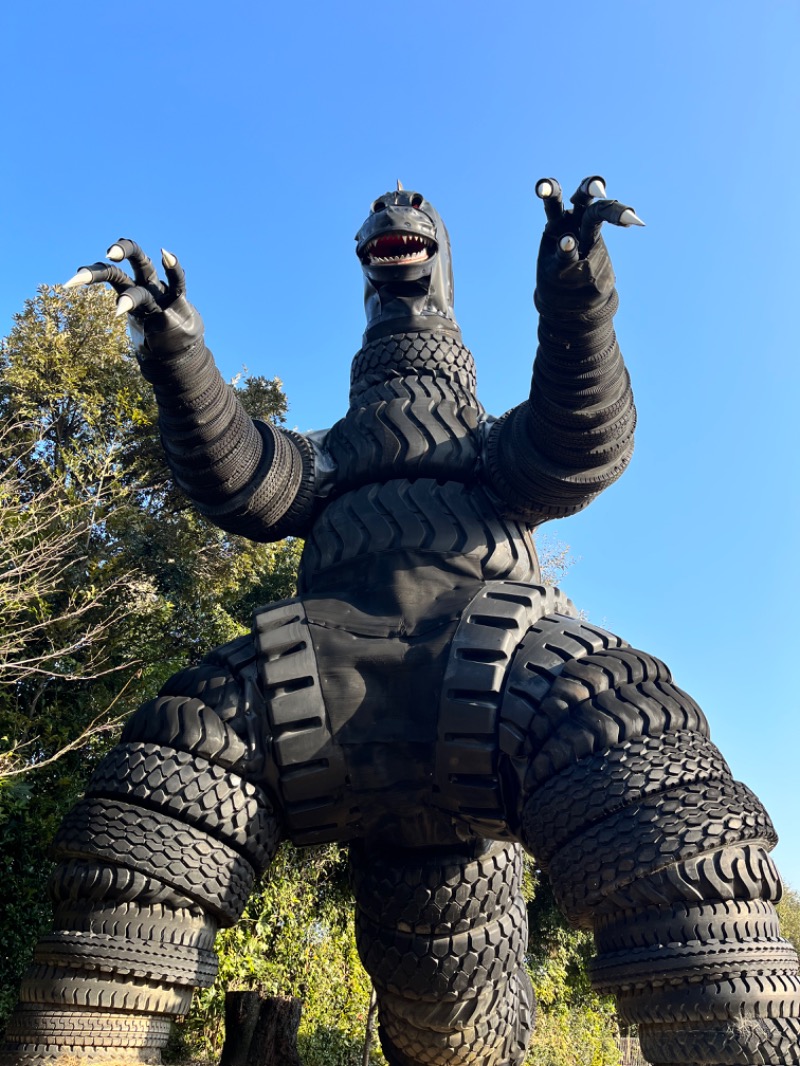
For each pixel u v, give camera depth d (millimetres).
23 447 11656
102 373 13352
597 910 3336
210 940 3713
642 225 3264
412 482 4480
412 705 3850
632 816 3309
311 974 11000
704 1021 3088
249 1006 4824
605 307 3750
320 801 3900
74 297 13781
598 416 4078
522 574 4395
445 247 5199
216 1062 9406
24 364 12961
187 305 4059
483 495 4504
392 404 4633
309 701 3865
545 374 4012
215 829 3699
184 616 13266
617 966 3248
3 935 8789
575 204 3553
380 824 4070
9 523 9508
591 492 4410
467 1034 4430
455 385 4832
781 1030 3027
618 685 3672
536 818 3496
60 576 9430
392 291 5043
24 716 9602
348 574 4277
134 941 3467
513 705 3695
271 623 4062
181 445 4375
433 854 4328
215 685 3973
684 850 3203
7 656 9594
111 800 3688
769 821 3404
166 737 3787
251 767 3820
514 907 4570
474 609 3994
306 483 4648
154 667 11406
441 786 3836
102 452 11383
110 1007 3402
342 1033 10828
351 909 12242
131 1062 3359
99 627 9289
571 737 3516
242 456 4465
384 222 4824
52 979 3449
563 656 3803
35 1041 3367
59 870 3660
